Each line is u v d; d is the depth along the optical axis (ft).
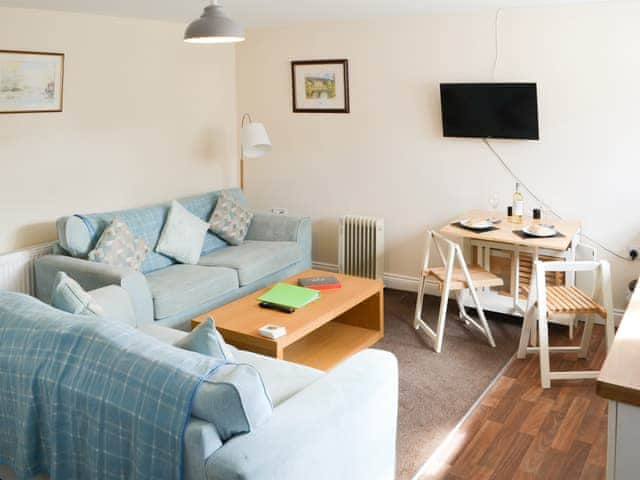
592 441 10.62
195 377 6.93
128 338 7.75
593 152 15.20
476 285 14.40
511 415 11.48
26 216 14.89
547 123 15.62
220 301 15.28
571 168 15.52
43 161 15.10
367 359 8.97
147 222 15.90
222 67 19.79
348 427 7.91
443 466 9.95
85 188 16.14
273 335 11.52
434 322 16.01
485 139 16.49
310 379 9.53
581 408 11.70
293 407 7.58
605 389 5.85
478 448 10.44
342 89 18.39
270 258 16.60
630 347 6.68
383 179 18.30
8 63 14.08
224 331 11.99
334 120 18.78
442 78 16.85
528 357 13.93
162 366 7.14
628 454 5.95
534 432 10.91
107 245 14.35
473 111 16.19
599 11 14.61
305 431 7.19
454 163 17.07
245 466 6.48
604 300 12.53
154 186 18.01
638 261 15.08
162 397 6.94
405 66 17.33
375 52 17.71
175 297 13.87
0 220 14.38
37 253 14.76
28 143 14.74
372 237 18.33
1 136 14.17
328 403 7.73
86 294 10.21
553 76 15.37
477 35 16.17
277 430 7.07
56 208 15.51
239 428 6.90
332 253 19.66
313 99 18.95
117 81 16.60
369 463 8.55
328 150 19.07
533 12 15.37
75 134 15.74
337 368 8.68
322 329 15.12
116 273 12.91
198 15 16.63
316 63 18.62
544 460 10.11
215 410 6.76
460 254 14.16
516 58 15.76
